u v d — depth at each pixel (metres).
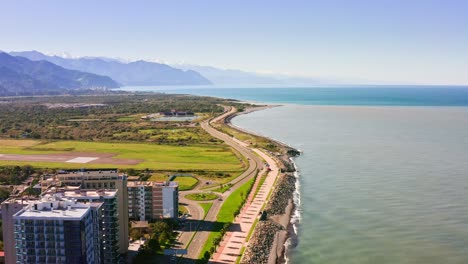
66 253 152.62
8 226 177.12
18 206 176.25
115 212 194.50
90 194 193.25
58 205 163.38
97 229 171.38
